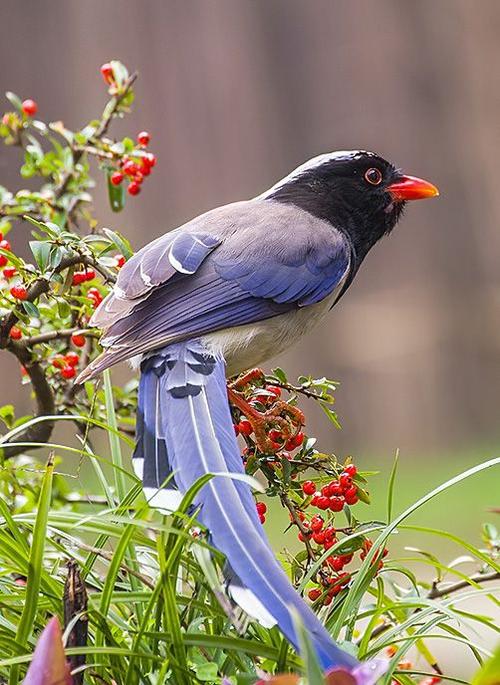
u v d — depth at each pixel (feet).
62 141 97.14
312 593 23.65
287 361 107.65
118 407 32.12
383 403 109.60
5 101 104.94
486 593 21.98
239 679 19.94
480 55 115.85
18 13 105.60
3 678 21.56
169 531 19.38
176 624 19.75
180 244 30.73
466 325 113.19
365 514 74.33
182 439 24.94
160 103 109.60
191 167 110.32
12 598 21.48
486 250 115.34
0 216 32.71
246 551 20.62
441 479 85.46
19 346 28.53
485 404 112.16
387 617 26.23
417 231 113.80
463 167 115.85
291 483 24.90
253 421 26.94
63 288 28.86
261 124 112.37
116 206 33.32
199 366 28.04
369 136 114.73
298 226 33.47
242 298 30.99
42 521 19.47
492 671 16.61
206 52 110.83
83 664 19.72
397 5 114.73
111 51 107.96
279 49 113.09
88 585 22.98
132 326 28.40
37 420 22.62
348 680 16.17
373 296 112.16
